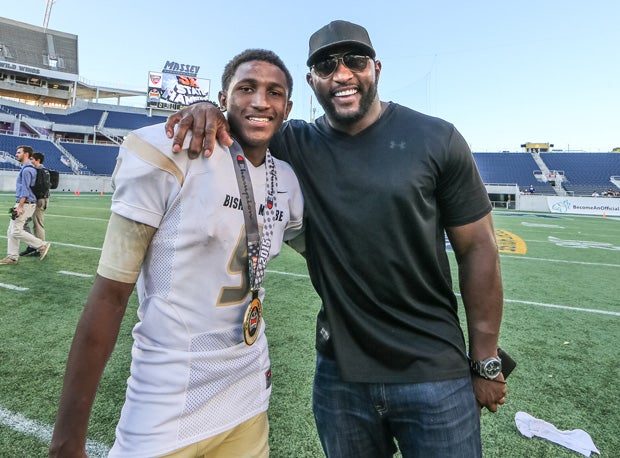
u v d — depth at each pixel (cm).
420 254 113
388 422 119
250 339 104
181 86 4344
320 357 124
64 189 2653
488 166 3516
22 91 4231
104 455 172
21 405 205
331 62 110
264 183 106
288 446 183
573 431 196
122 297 89
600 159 3419
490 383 115
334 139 121
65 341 289
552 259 713
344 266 113
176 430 91
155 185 88
